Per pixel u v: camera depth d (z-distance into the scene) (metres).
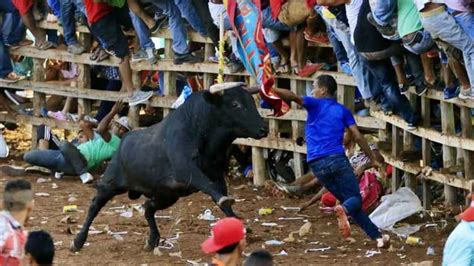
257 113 21.36
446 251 15.80
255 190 28.23
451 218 24.55
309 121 22.50
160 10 29.19
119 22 29.53
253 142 28.58
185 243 23.19
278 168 28.62
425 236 23.55
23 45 31.45
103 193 22.47
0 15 31.14
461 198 25.48
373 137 28.09
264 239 23.55
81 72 31.03
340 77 26.72
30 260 14.70
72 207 25.97
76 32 30.89
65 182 29.11
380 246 22.38
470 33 21.69
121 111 31.17
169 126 21.70
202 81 29.45
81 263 21.61
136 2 29.02
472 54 21.89
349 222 24.59
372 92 25.38
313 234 23.91
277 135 28.42
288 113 28.00
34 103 31.73
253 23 23.19
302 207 25.89
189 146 21.39
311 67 27.11
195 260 21.94
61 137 32.97
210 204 26.53
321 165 22.33
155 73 31.31
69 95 31.17
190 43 29.75
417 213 24.75
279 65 27.56
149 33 29.45
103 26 29.14
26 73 32.19
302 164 28.11
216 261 14.91
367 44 23.64
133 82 30.23
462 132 24.14
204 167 21.67
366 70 25.19
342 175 22.27
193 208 26.20
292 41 27.06
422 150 25.67
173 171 21.39
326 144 22.28
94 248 22.80
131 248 22.81
